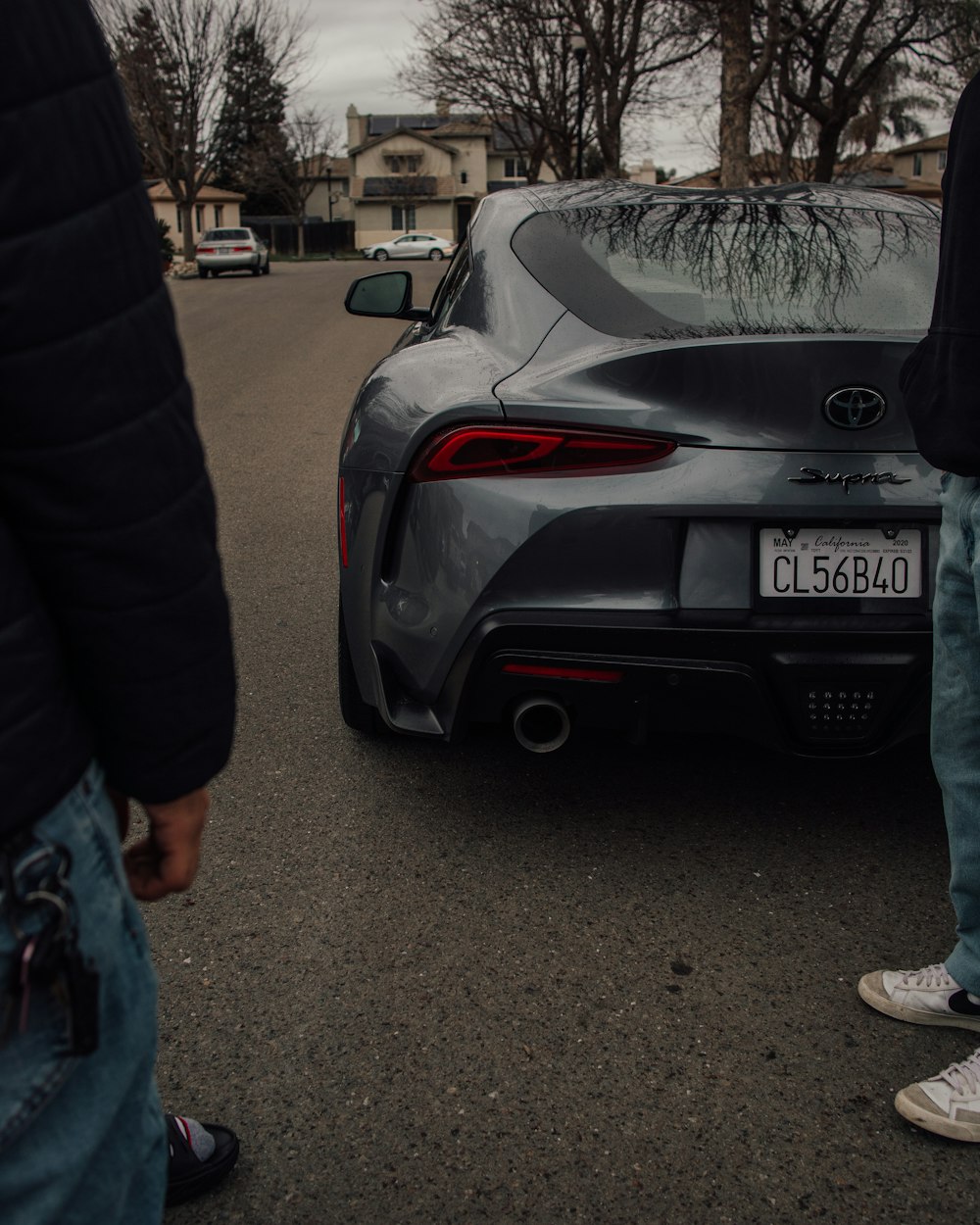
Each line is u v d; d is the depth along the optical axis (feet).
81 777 3.25
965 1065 6.64
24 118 2.85
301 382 36.52
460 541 8.50
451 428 8.56
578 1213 6.00
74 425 2.98
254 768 11.03
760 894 8.94
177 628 3.25
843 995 7.77
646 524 8.30
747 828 9.93
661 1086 6.91
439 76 85.35
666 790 10.62
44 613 3.16
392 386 9.51
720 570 8.36
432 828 9.91
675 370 8.31
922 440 6.12
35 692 3.07
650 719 8.71
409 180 232.73
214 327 54.65
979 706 6.63
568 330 9.20
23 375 2.90
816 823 10.02
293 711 12.34
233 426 29.09
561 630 8.38
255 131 213.87
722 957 8.15
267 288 88.48
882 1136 6.55
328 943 8.31
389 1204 6.06
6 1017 3.05
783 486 8.21
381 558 9.14
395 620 9.04
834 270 9.86
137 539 3.12
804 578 8.39
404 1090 6.88
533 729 9.00
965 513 6.24
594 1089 6.89
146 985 3.56
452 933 8.43
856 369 8.21
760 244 10.19
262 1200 6.09
